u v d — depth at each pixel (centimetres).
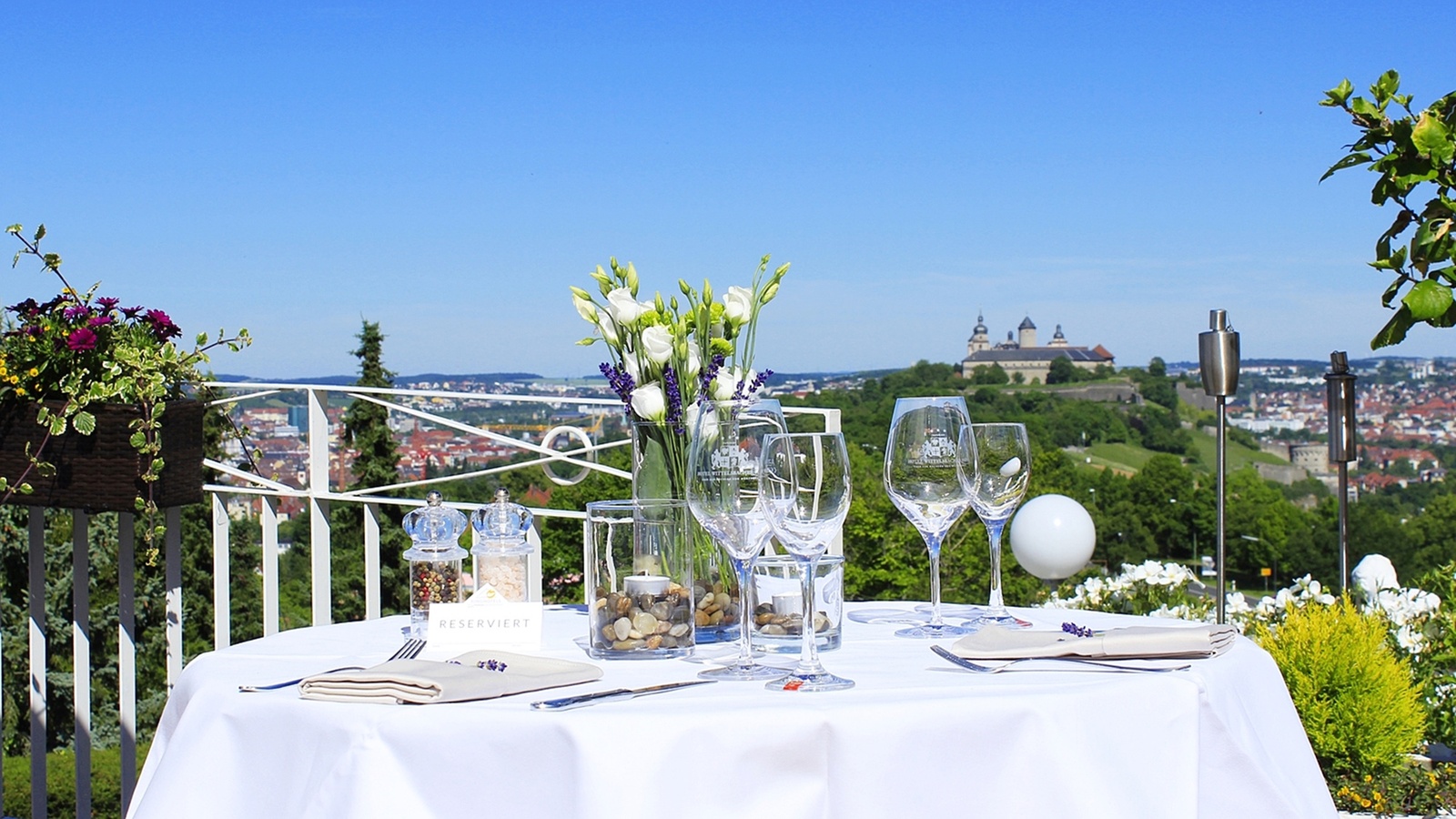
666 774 112
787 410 305
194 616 1714
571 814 112
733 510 135
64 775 871
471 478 291
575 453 287
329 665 151
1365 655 332
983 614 199
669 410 171
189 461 284
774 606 161
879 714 116
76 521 290
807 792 115
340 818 116
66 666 1448
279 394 313
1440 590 421
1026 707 120
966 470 176
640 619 154
